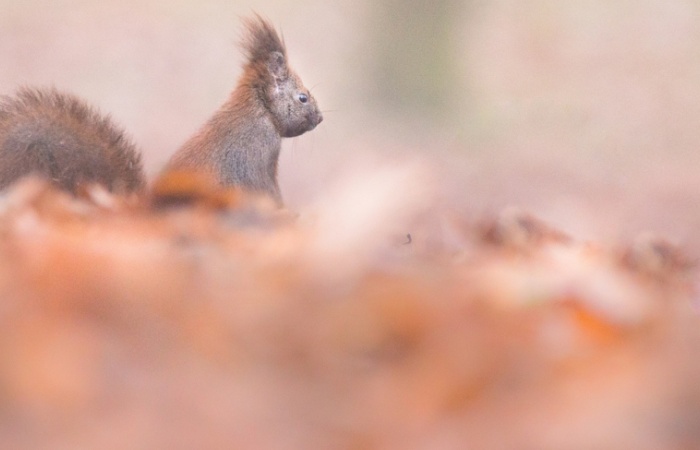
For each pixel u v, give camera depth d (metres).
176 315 5.24
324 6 15.53
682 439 3.87
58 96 8.59
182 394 4.54
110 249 6.19
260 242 7.73
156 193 8.37
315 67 14.24
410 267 6.42
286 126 8.76
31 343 4.77
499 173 12.02
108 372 4.70
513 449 4.01
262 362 4.91
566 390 4.26
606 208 11.01
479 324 5.19
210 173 8.71
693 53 15.39
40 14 14.58
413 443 4.12
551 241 8.41
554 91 14.48
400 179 6.09
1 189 8.55
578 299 5.77
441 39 13.78
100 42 14.23
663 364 4.30
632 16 16.02
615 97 14.36
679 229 10.48
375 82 13.78
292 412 4.41
